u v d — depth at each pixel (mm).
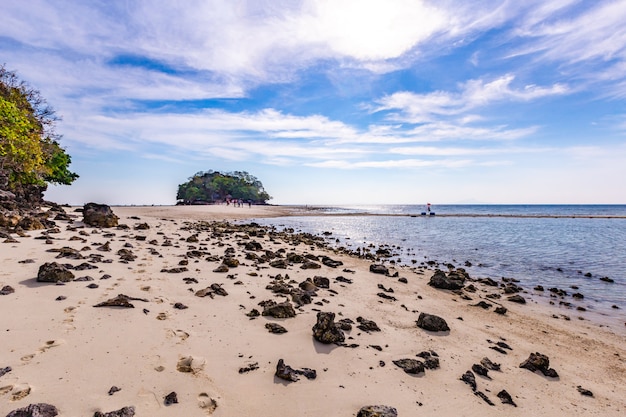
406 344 7051
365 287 11758
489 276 17453
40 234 14812
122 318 6387
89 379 4410
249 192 194250
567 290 14805
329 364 5727
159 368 4895
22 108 26891
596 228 49219
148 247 14625
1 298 6645
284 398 4621
